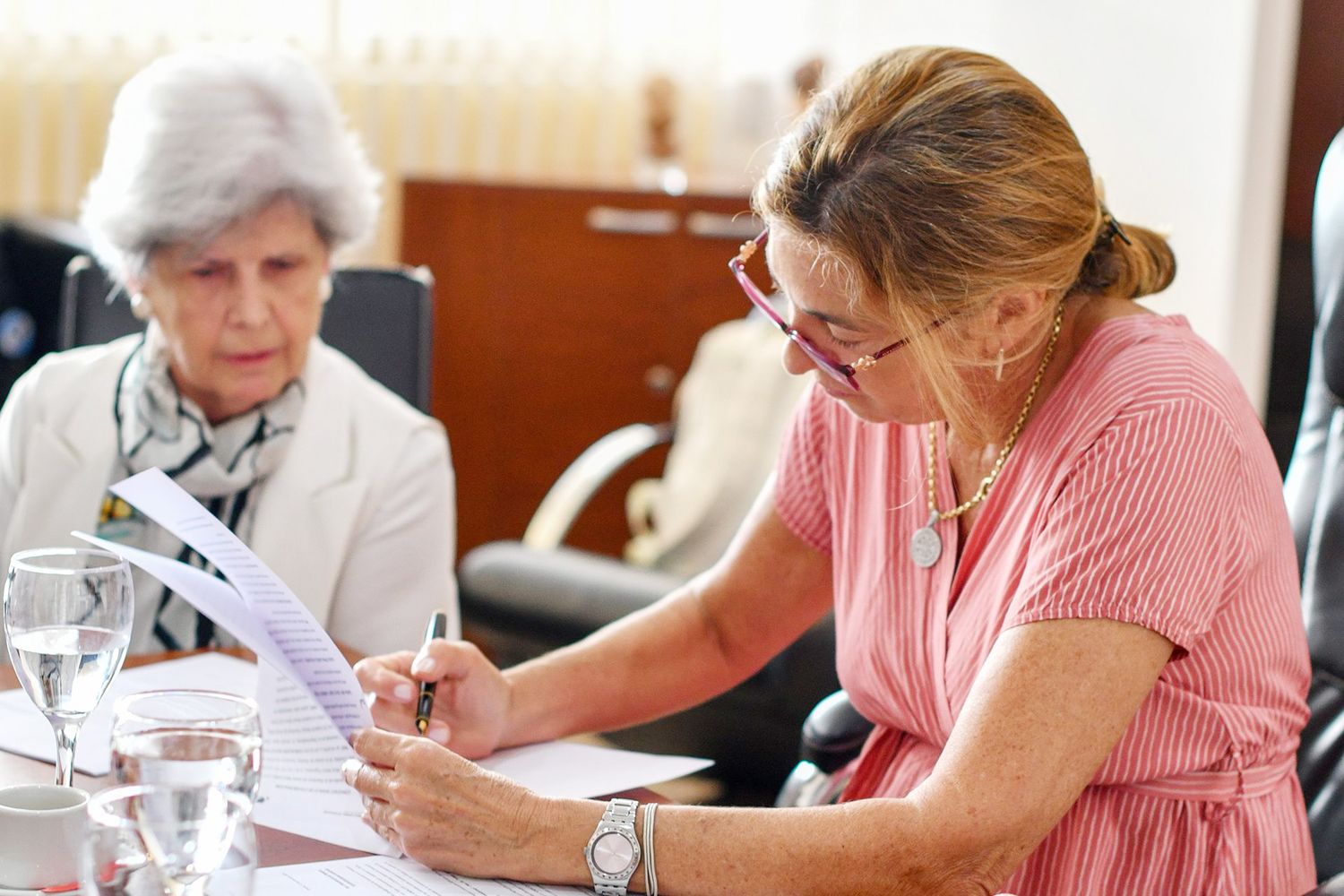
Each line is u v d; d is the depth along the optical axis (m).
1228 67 2.75
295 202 1.57
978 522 1.26
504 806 1.03
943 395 1.14
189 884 0.74
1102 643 1.07
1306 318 2.69
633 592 2.30
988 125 1.11
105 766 1.15
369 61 4.39
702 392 3.22
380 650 1.70
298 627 1.14
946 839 1.01
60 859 0.90
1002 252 1.10
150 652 1.59
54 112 4.36
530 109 4.44
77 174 4.39
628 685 1.42
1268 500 1.20
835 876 1.00
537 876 1.02
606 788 1.19
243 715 0.82
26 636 1.00
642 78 4.39
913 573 1.33
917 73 1.15
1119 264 1.28
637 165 4.44
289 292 1.61
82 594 1.00
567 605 2.32
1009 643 1.10
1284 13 2.64
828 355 1.18
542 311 3.99
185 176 1.51
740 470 3.04
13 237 3.88
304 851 1.05
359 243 1.68
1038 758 1.04
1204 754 1.20
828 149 1.12
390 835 1.05
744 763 2.30
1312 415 1.49
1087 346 1.23
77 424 1.66
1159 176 2.99
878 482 1.37
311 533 1.66
